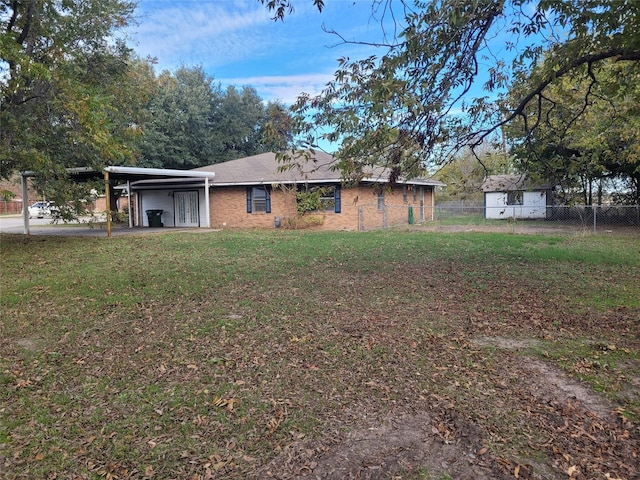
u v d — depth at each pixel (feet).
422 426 10.09
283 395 11.73
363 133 14.62
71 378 13.07
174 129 91.40
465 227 65.00
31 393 12.15
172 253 37.14
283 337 16.12
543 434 9.64
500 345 15.15
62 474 8.66
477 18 14.61
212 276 27.27
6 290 24.06
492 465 8.57
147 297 22.26
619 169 64.39
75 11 39.52
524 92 20.57
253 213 67.51
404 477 8.27
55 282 25.95
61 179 39.42
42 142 34.71
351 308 19.94
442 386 12.05
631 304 19.77
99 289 24.07
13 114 31.81
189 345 15.51
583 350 14.53
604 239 45.65
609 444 9.20
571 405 10.89
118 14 42.19
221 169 72.49
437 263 31.48
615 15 14.19
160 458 9.11
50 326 17.90
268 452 9.22
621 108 22.34
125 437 9.91
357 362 13.78
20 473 8.70
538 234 51.65
